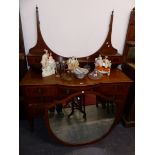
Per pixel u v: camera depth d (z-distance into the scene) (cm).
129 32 178
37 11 160
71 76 165
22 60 167
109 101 172
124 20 177
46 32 171
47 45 175
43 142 176
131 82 164
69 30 173
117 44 188
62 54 182
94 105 173
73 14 167
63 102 152
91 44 182
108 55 180
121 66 200
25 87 151
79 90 154
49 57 167
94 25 174
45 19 165
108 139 182
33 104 162
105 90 165
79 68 167
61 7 162
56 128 169
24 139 178
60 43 177
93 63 183
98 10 169
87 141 173
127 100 193
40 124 200
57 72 174
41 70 175
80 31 175
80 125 177
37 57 170
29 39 173
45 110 148
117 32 182
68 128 174
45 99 160
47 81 155
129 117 193
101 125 181
